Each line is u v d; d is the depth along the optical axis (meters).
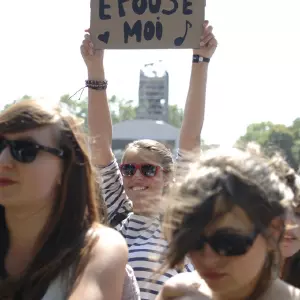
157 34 3.80
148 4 3.81
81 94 3.83
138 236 3.11
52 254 2.06
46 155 2.09
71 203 2.14
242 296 1.75
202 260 1.68
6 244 2.20
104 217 2.68
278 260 1.74
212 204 1.65
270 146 2.31
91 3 3.89
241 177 1.67
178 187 1.75
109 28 3.86
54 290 2.02
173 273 2.67
